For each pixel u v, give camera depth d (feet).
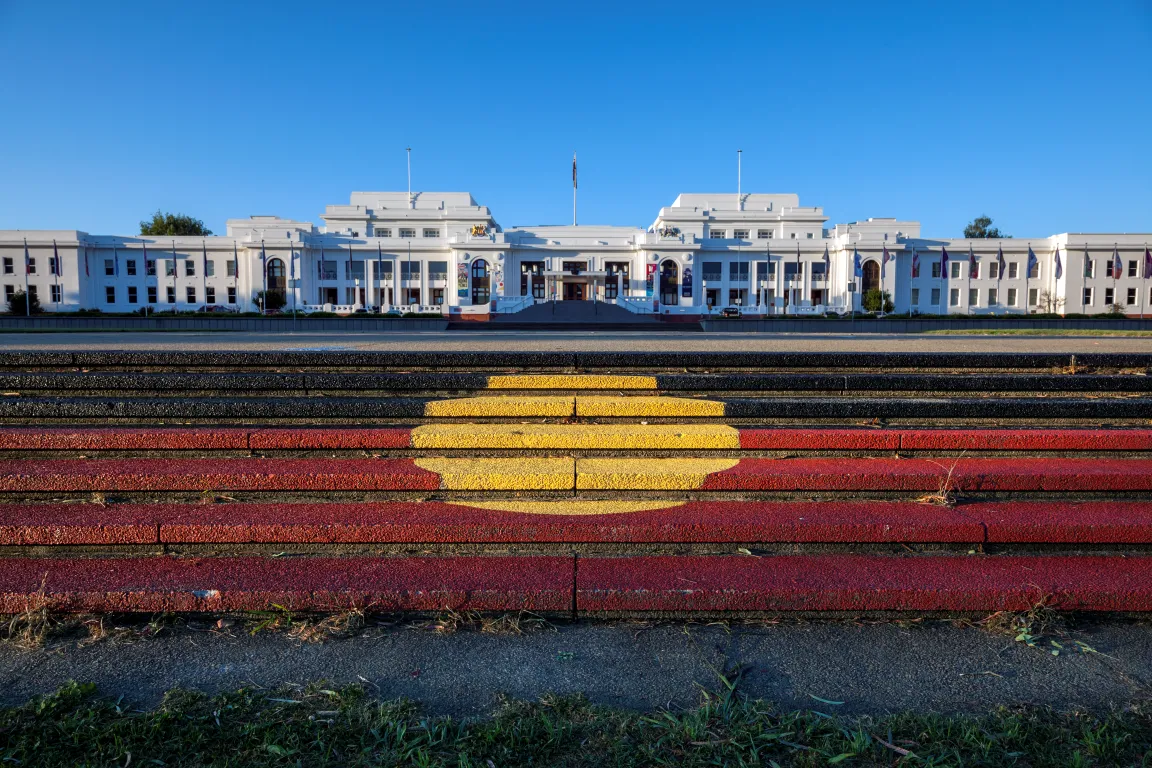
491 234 200.03
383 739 7.77
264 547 12.34
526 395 18.07
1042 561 12.12
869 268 190.29
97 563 11.91
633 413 16.75
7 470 13.61
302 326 115.14
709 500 13.78
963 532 12.39
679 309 168.04
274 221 202.59
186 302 190.08
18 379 17.26
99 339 46.14
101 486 13.39
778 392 18.34
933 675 9.50
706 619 11.07
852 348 28.60
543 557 12.21
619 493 13.87
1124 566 11.89
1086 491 13.79
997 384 18.11
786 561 12.08
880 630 10.78
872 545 12.51
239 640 10.31
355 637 10.41
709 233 223.51
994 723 8.30
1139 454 15.15
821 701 8.84
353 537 12.26
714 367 20.07
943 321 111.86
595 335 55.98
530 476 13.73
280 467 14.03
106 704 8.51
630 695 8.99
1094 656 10.02
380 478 13.58
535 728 8.02
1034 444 15.12
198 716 8.25
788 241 201.16
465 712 8.52
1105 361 19.79
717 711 8.45
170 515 12.64
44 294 181.37
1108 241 183.93
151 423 16.22
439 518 12.55
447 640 10.37
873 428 16.07
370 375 17.98
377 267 199.62
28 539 12.10
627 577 11.38
